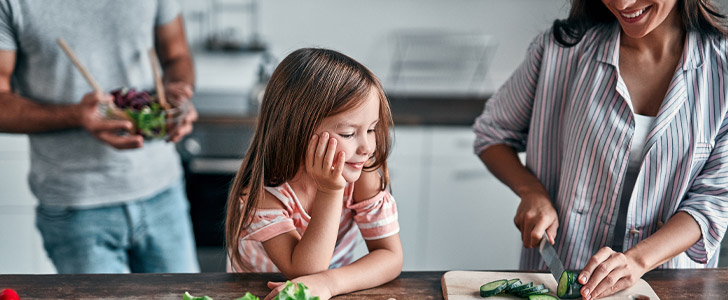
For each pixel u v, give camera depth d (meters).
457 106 3.12
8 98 1.75
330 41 3.37
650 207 1.27
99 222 1.92
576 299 1.06
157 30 1.99
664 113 1.20
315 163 1.02
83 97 1.72
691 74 1.20
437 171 2.90
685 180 1.23
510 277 1.12
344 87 1.01
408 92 3.38
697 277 1.15
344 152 1.02
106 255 1.98
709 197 1.21
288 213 1.16
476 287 1.08
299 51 1.09
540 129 1.36
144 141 1.84
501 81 3.43
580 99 1.27
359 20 3.34
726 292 1.10
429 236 2.99
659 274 1.16
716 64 1.19
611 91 1.24
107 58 1.85
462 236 2.99
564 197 1.32
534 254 1.43
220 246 2.92
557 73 1.31
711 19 1.17
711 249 1.20
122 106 1.71
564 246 1.34
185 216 2.14
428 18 3.36
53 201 1.89
